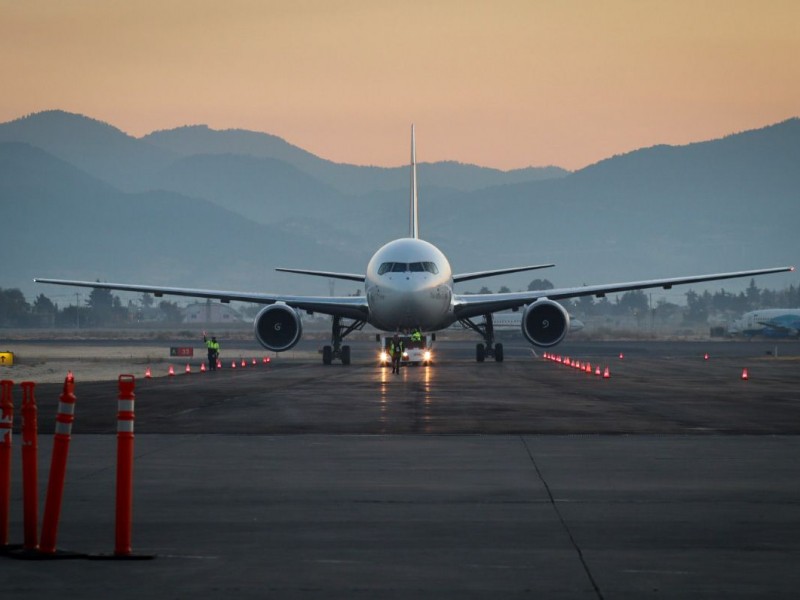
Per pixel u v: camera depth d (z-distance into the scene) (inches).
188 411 4347.9
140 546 1871.3
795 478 2605.8
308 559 1772.9
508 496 2363.4
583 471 2716.5
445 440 3366.1
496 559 1770.4
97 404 4672.7
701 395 5236.2
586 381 6422.2
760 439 3385.8
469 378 6742.1
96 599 1535.4
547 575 1667.1
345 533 1978.3
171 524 2062.0
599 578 1649.9
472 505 2256.4
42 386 6013.8
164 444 3262.8
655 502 2289.6
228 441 3341.5
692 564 1737.2
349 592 1572.3
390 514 2160.4
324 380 6579.7
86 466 2790.4
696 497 2349.9
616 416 4124.0
